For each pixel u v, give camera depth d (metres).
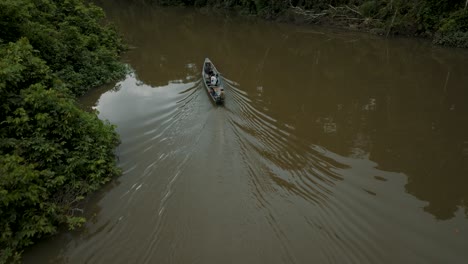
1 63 10.42
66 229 8.56
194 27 33.50
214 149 11.51
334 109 15.55
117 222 8.72
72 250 8.02
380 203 9.27
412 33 29.00
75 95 15.34
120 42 24.02
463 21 26.41
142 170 10.59
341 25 32.94
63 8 20.22
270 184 9.88
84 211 9.14
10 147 9.38
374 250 7.79
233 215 8.77
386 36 29.66
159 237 8.21
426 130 13.78
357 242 7.99
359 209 9.02
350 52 25.94
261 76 19.81
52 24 17.97
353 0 32.94
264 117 14.12
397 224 8.55
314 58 24.20
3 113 10.03
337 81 19.52
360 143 12.54
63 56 16.16
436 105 16.38
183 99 15.59
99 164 10.38
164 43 26.66
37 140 9.70
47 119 10.14
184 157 11.09
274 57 24.08
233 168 10.54
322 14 33.84
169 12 41.28
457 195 9.78
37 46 15.02
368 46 27.47
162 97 16.08
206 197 9.39
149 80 18.52
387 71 21.64
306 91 17.67
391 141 12.80
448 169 11.06
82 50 17.80
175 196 9.45
